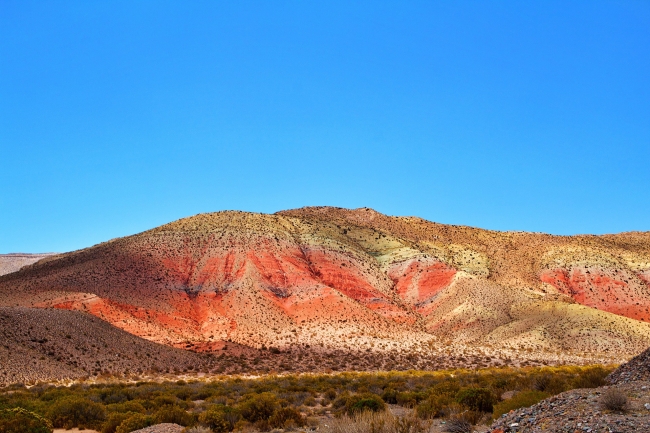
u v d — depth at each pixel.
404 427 21.03
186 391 45.97
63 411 32.06
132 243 139.38
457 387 38.72
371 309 129.12
